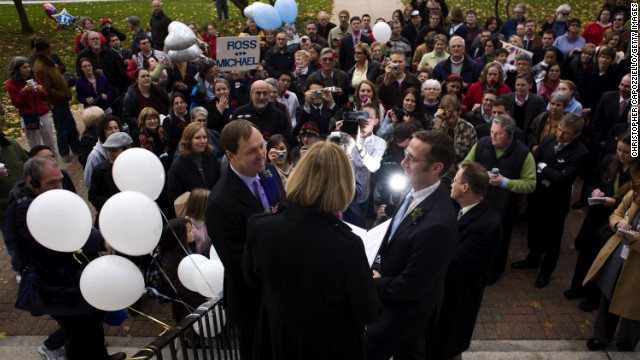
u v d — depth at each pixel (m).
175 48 7.60
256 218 1.97
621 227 3.73
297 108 6.48
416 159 2.54
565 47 9.65
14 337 4.51
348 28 10.47
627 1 10.50
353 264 1.83
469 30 10.50
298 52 7.87
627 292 3.76
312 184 1.78
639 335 4.00
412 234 2.54
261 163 2.52
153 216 2.91
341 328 1.94
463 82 7.23
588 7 17.19
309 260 1.81
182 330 2.62
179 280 3.83
